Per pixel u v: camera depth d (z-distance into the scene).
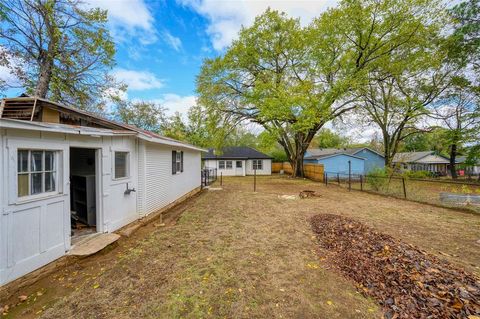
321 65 15.49
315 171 19.52
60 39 10.34
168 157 8.21
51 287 3.03
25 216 3.05
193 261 3.81
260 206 8.48
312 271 3.47
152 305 2.65
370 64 14.95
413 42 13.84
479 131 12.69
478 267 3.55
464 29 12.23
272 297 2.81
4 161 2.79
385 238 4.44
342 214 7.10
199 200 9.91
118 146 5.29
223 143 21.06
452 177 21.86
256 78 18.31
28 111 4.59
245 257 3.98
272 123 18.31
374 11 13.52
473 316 2.25
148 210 6.54
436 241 4.75
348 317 2.43
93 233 4.65
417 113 16.08
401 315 2.40
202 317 2.45
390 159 17.94
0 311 2.54
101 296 2.82
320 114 15.20
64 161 3.72
